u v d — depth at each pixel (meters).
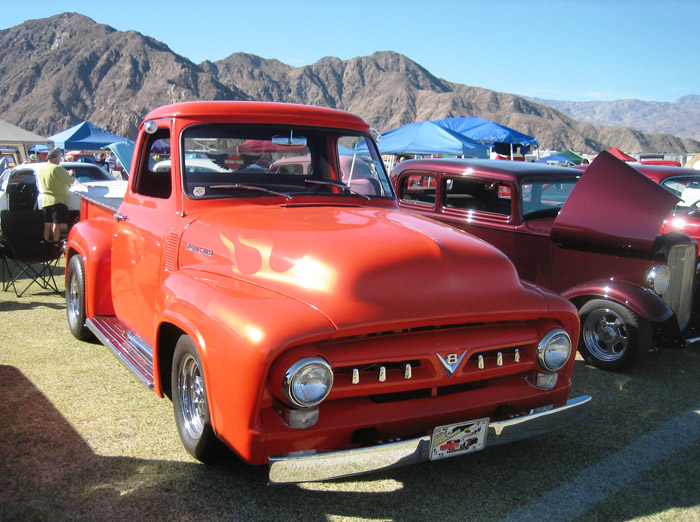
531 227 5.55
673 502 2.94
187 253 3.26
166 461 3.12
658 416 4.03
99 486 2.87
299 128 3.79
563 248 5.27
